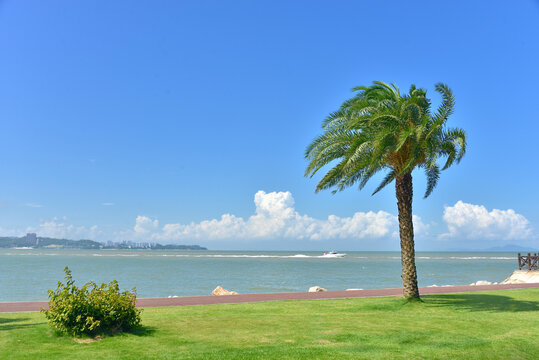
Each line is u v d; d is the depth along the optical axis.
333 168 17.95
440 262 131.88
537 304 16.81
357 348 9.38
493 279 54.56
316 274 61.94
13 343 8.91
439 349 9.48
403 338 10.48
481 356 9.05
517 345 9.93
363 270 74.12
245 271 68.75
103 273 59.62
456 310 15.26
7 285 39.03
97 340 9.48
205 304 16.88
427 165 18.55
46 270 63.97
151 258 145.75
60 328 9.66
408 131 15.77
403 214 17.83
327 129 18.31
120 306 10.25
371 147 16.80
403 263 17.66
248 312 14.39
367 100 18.75
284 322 12.45
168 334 10.41
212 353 8.62
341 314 14.19
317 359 8.43
